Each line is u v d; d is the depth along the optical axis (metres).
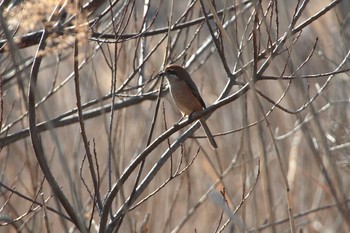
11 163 11.91
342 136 11.16
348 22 10.78
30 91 6.89
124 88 9.89
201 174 12.93
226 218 12.66
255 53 7.14
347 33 10.99
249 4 9.39
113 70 8.88
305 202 12.28
